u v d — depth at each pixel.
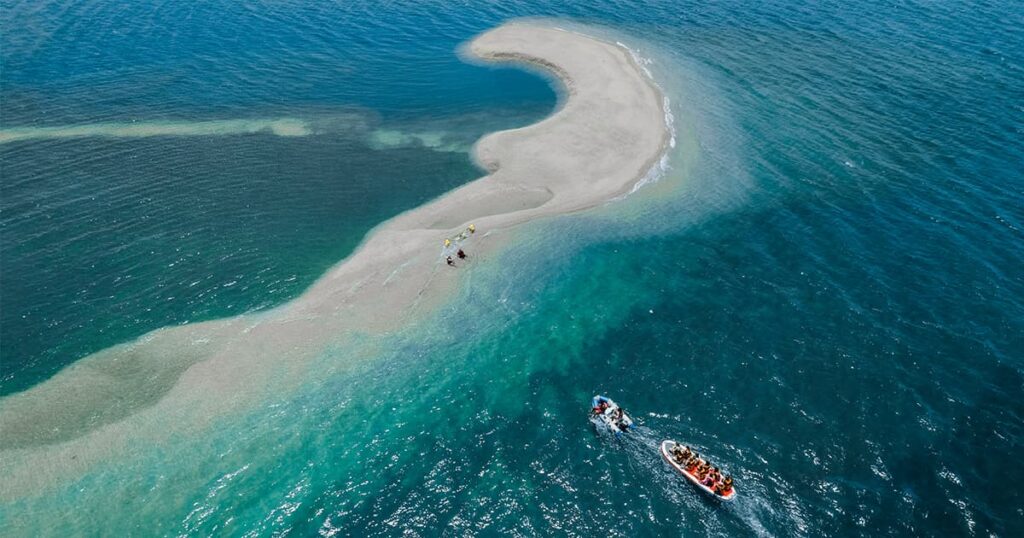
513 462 34.62
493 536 31.20
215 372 40.25
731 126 68.06
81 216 55.00
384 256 50.44
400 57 88.00
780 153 62.94
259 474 34.38
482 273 48.31
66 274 48.69
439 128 70.94
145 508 32.84
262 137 68.50
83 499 33.16
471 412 37.59
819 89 74.50
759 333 42.09
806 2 101.38
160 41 91.50
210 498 33.25
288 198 58.31
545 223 53.72
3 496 33.22
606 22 96.88
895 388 37.66
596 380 39.34
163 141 67.12
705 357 40.50
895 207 53.97
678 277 47.78
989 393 37.22
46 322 44.59
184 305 46.16
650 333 42.69
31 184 59.06
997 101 69.69
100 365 41.25
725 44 87.56
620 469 33.84
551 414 37.25
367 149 66.69
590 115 70.25
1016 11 93.50
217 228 54.16
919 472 33.12
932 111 68.50
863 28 90.56
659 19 97.44
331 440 36.09
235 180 60.75
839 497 32.16
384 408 37.91
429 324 43.75
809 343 41.06
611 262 49.56
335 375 39.91
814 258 48.66
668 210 55.56
